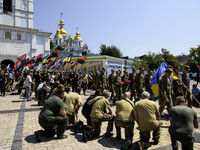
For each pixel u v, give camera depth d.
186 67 7.18
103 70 12.09
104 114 4.71
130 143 3.86
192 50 38.81
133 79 9.51
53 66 18.42
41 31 34.62
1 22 30.33
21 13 32.25
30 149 3.98
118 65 27.61
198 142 4.38
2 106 9.03
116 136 4.62
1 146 4.13
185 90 7.09
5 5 30.80
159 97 6.17
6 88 15.05
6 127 5.56
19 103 9.97
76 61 19.81
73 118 5.62
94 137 4.76
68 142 4.41
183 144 3.33
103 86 11.94
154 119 3.93
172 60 43.56
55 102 4.62
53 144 4.28
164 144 4.25
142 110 3.99
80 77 18.52
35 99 11.51
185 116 3.32
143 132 3.96
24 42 32.16
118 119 4.26
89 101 5.16
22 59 21.28
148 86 9.73
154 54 41.09
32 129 5.40
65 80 14.99
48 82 12.20
